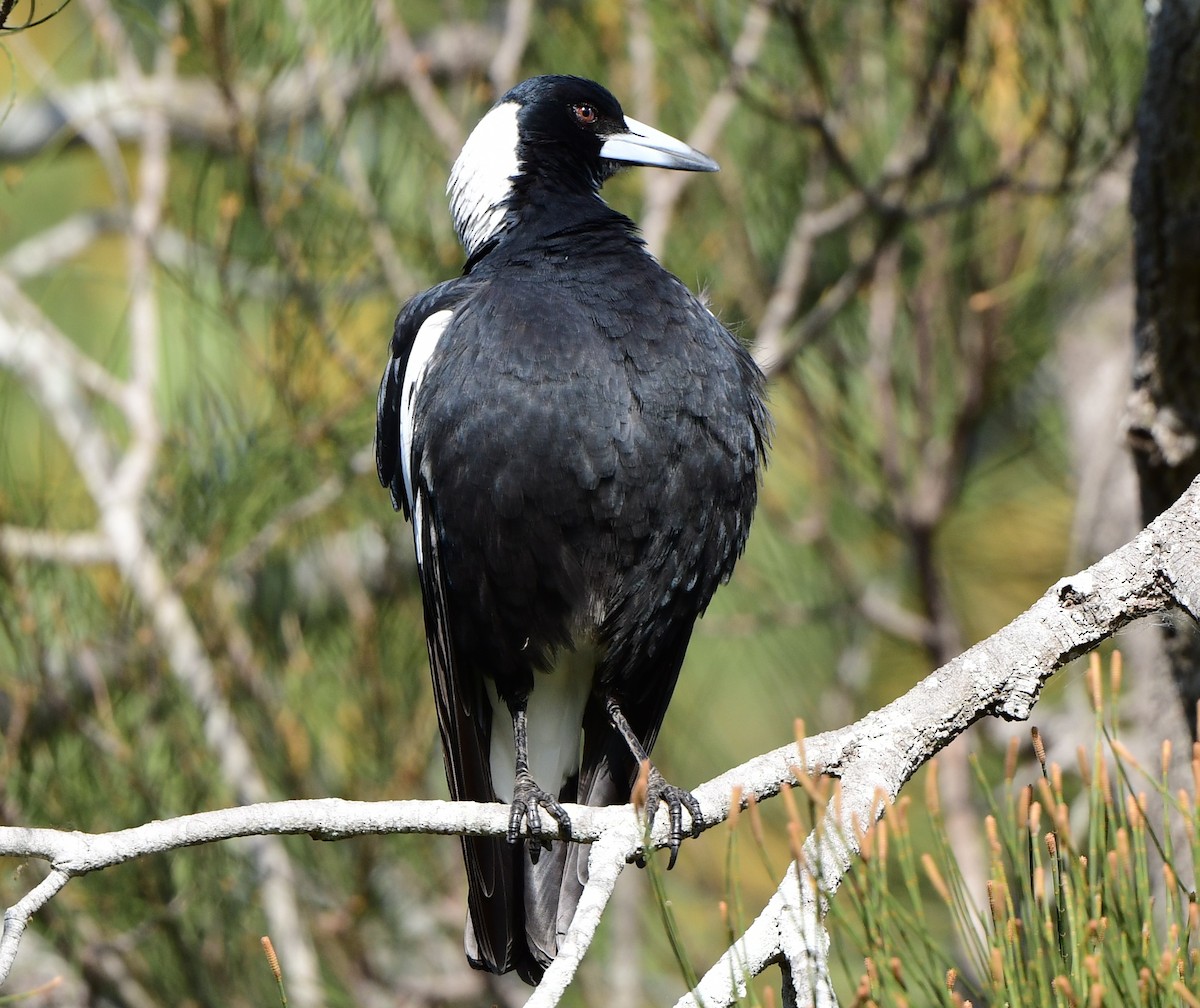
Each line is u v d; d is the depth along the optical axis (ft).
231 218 33.78
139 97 36.32
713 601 41.63
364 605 34.63
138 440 35.70
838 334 40.75
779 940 18.43
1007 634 21.63
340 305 35.94
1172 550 21.20
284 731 33.53
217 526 34.32
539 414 25.08
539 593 26.02
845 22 38.40
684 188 39.68
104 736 32.12
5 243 48.32
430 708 34.42
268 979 32.73
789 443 41.83
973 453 43.60
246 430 35.19
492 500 25.39
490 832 21.01
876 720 21.57
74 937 32.04
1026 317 39.42
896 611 41.63
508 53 37.91
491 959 25.17
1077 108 35.99
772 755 21.61
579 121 31.30
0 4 19.26
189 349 36.01
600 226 28.25
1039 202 39.11
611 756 27.61
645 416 25.25
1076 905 15.51
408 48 37.52
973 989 16.17
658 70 39.09
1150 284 26.27
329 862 34.47
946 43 36.50
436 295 27.89
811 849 18.70
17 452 41.32
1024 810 15.88
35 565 33.88
